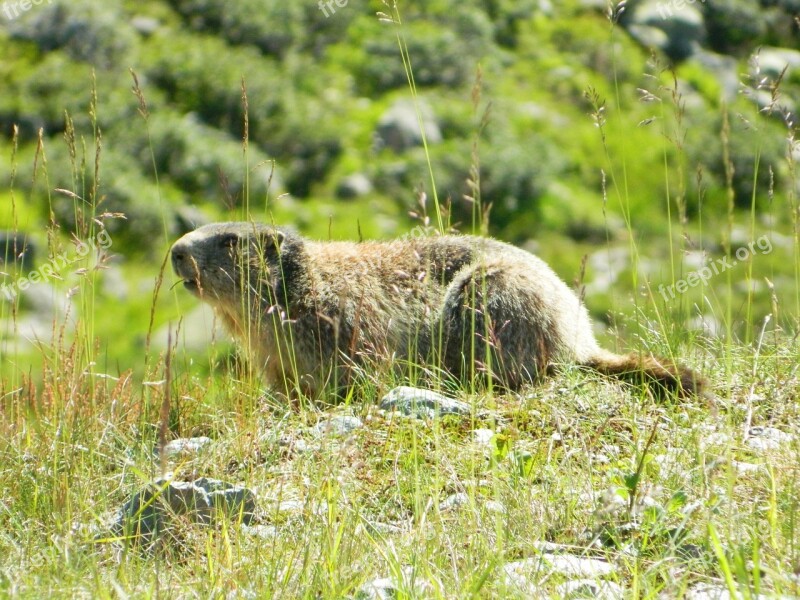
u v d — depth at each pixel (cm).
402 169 3328
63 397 923
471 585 634
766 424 916
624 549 682
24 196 2992
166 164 3244
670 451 825
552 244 3189
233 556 714
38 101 3353
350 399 1055
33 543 750
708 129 3569
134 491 791
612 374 1119
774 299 944
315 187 3294
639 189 3431
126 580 665
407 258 1282
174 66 3541
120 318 2727
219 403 1048
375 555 704
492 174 3347
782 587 611
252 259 1268
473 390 855
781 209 3325
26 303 2530
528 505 739
